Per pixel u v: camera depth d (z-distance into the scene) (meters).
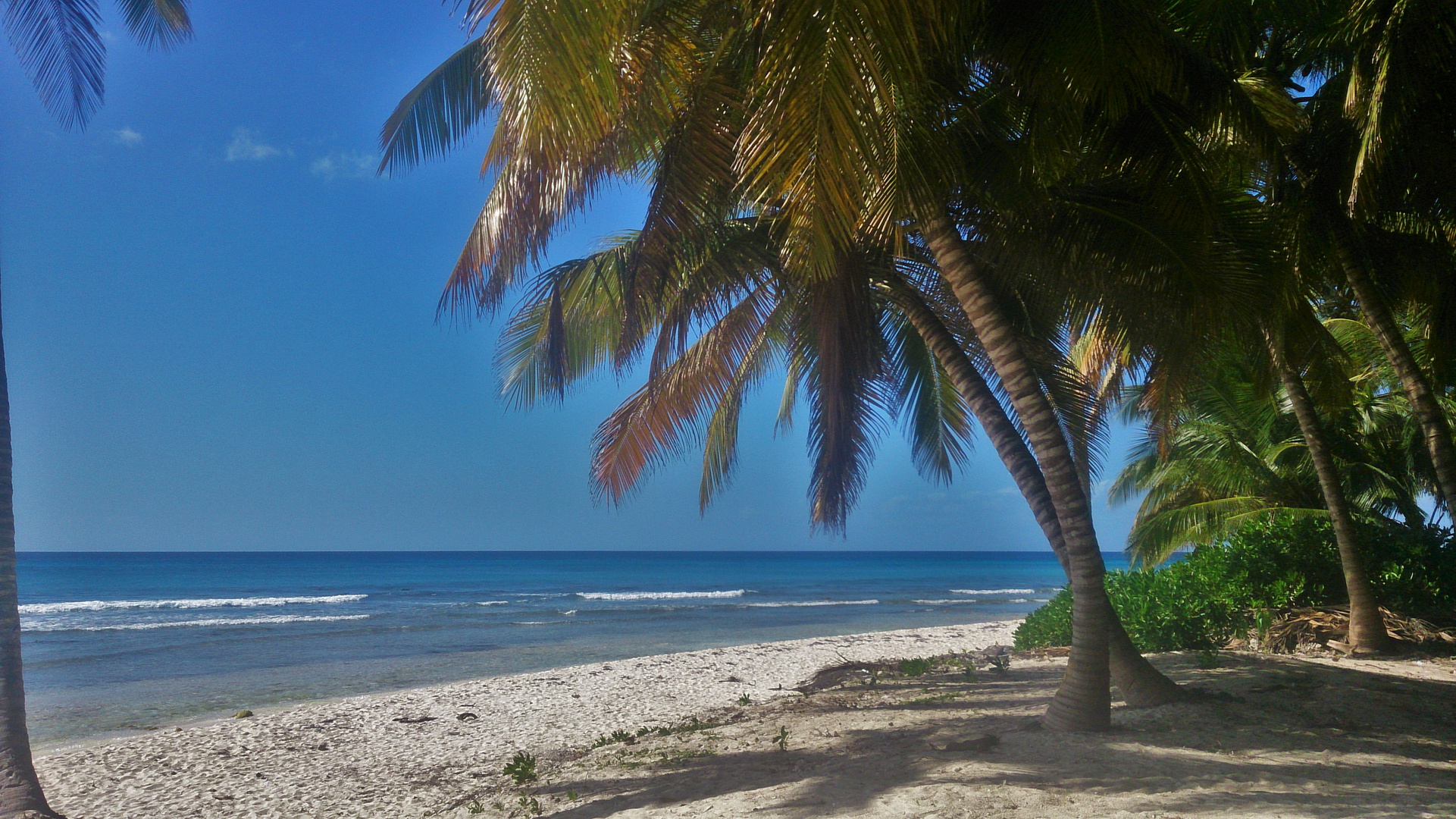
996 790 4.27
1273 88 8.34
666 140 5.95
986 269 8.27
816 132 3.40
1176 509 15.79
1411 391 8.26
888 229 5.11
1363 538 11.01
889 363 10.34
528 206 5.04
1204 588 10.73
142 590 50.91
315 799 6.86
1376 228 9.04
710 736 7.26
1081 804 3.98
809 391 10.20
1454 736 5.39
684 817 4.52
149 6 9.95
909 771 4.84
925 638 19.05
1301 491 15.01
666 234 5.90
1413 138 7.59
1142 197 6.25
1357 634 9.35
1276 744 5.07
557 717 10.21
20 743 5.80
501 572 86.31
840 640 18.62
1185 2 7.35
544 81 3.47
